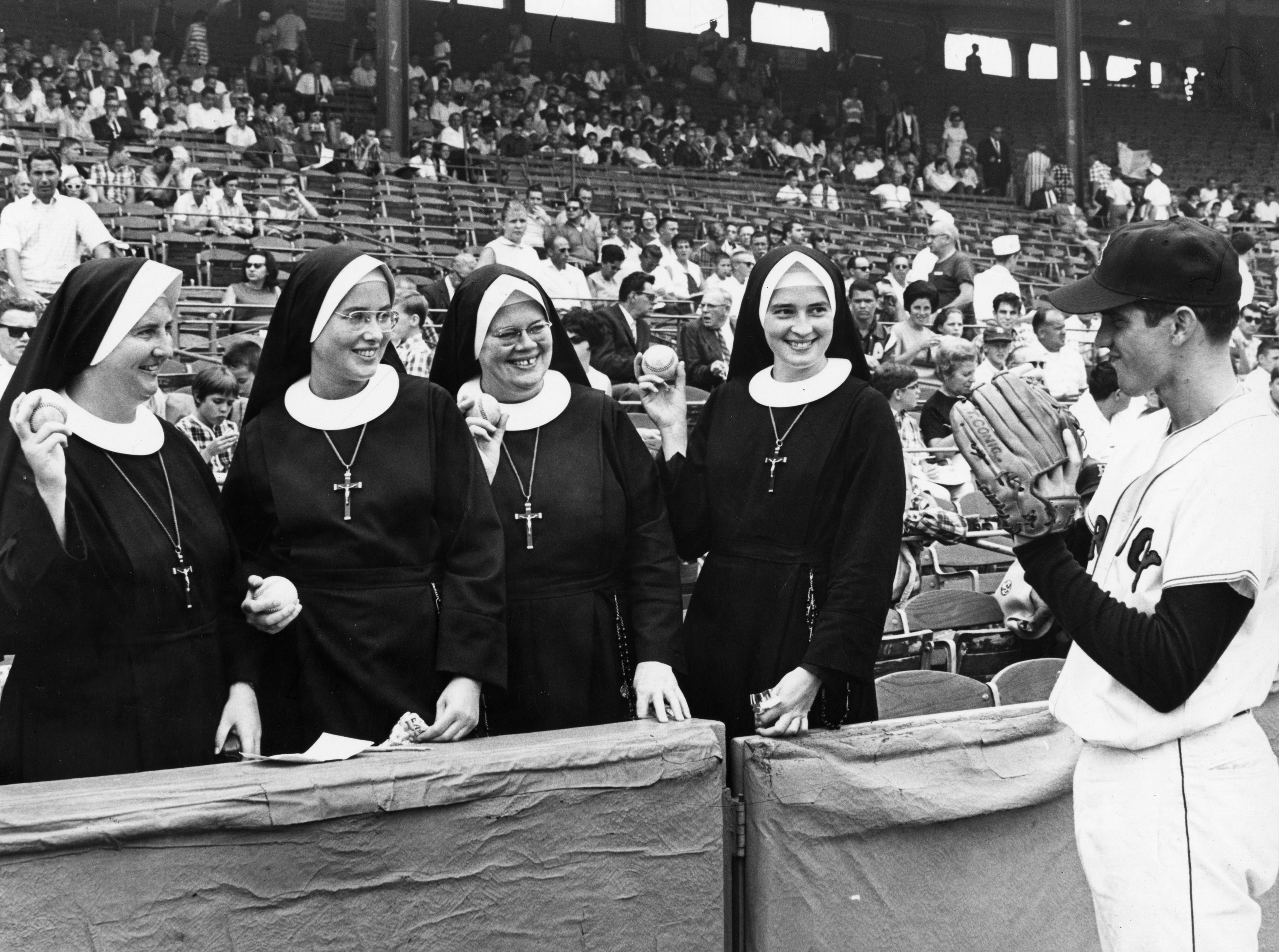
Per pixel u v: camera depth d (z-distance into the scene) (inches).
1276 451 85.9
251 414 123.7
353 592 115.1
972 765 115.9
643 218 650.2
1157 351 88.0
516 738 104.2
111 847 81.7
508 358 127.7
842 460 121.9
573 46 1226.6
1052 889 121.0
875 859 111.5
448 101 960.3
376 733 113.6
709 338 368.5
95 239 348.8
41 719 103.6
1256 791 87.4
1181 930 86.0
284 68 942.4
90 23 1030.4
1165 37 1470.2
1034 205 1049.5
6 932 79.2
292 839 87.0
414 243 685.3
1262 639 87.7
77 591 99.7
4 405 105.7
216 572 112.6
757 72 1272.1
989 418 88.6
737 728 124.3
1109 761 90.9
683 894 101.3
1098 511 96.0
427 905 91.4
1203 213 1070.4
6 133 686.5
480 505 117.6
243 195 641.6
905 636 208.1
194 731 107.8
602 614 125.8
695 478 129.3
